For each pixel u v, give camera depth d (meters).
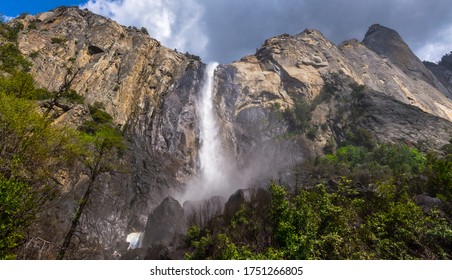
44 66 63.25
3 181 13.80
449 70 194.62
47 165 18.27
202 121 84.06
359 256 12.50
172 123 75.62
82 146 22.34
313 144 87.19
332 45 129.75
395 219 15.27
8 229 13.39
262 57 114.69
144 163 61.47
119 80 74.88
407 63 158.62
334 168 62.53
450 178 24.17
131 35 87.81
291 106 99.62
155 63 86.56
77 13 85.44
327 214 14.27
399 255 13.73
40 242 15.74
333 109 98.38
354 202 16.06
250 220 21.94
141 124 71.00
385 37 171.12
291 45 116.62
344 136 88.12
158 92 79.75
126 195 49.22
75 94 59.72
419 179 27.25
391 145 75.81
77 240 31.03
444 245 14.55
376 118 89.00
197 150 77.06
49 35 74.31
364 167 66.62
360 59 136.62
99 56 75.94
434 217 16.59
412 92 127.69
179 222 40.50
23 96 21.81
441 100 136.50
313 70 111.12
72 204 33.81
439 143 79.81
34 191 16.44
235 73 103.56
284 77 107.44
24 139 17.52
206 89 93.00
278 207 16.38
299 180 55.53
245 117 93.62
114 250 38.69
